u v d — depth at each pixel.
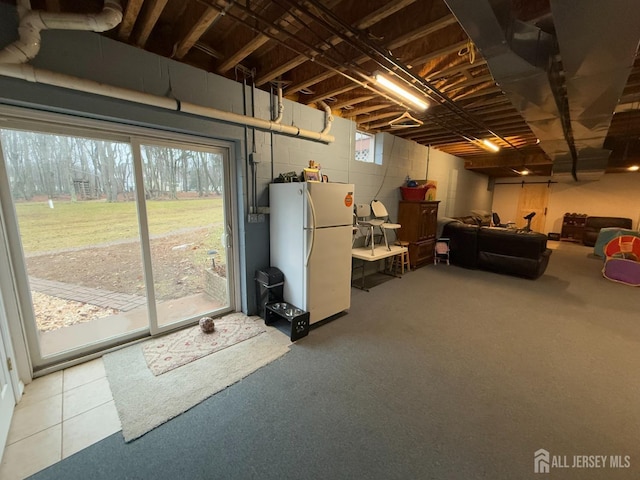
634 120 4.35
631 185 8.48
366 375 2.21
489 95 3.40
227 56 2.48
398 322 3.16
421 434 1.66
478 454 1.53
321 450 1.55
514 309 3.55
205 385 2.06
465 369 2.30
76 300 2.34
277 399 1.94
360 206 4.42
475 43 1.65
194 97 2.45
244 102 2.81
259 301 3.19
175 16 2.25
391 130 5.21
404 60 2.50
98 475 1.40
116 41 2.02
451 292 4.18
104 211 2.36
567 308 3.59
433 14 1.88
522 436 1.65
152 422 1.72
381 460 1.50
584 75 1.97
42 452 1.52
